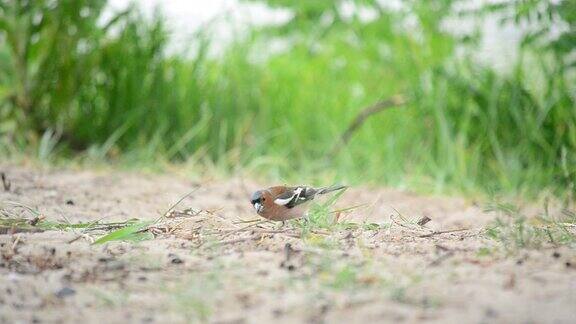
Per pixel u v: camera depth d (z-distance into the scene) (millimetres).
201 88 16688
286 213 8844
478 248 7613
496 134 15211
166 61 16688
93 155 15266
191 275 6809
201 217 9148
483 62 15742
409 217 10938
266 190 8875
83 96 16281
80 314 5848
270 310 5801
